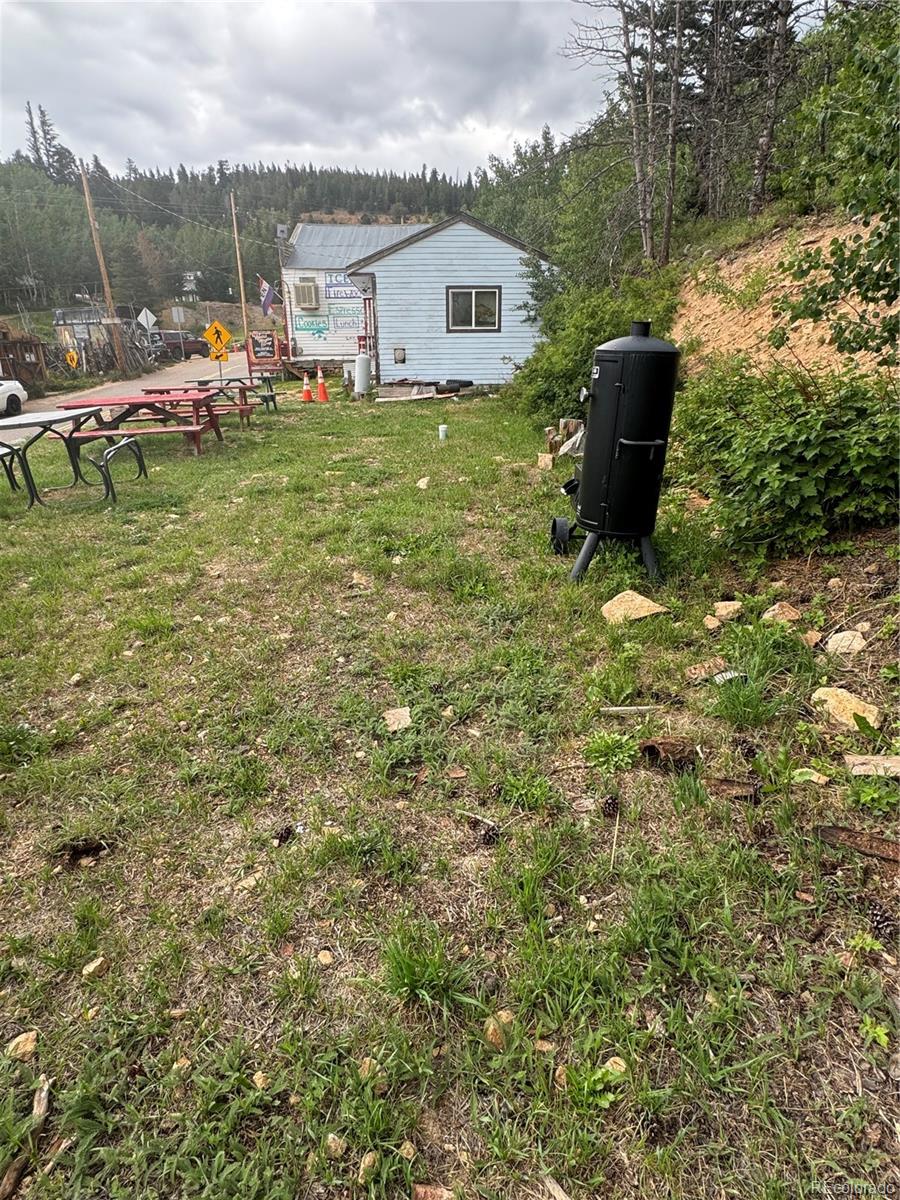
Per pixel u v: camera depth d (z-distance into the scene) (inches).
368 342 761.6
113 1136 53.8
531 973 63.1
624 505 139.8
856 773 81.5
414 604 148.9
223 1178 49.8
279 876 77.5
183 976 66.6
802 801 80.0
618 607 131.3
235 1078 56.4
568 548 169.3
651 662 114.3
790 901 67.6
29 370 1072.2
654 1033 57.2
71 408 340.5
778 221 399.5
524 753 95.5
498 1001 61.6
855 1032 56.0
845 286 135.9
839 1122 50.4
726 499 155.3
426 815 85.8
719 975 61.1
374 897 74.3
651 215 538.3
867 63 120.7
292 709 111.0
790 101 463.8
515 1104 53.7
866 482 130.4
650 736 95.3
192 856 81.9
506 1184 48.8
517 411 460.1
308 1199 48.9
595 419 138.0
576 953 64.8
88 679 124.5
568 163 651.5
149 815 89.0
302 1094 55.4
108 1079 57.4
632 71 504.1
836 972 60.6
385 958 66.4
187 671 125.3
